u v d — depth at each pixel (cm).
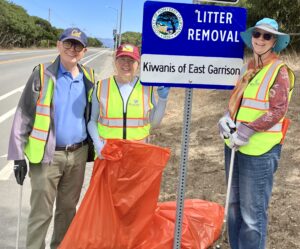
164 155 304
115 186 302
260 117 300
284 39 301
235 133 308
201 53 275
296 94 888
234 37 277
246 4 1955
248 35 299
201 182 548
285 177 536
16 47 5719
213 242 371
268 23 300
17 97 1170
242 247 325
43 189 327
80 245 300
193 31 271
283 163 582
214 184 538
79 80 334
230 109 327
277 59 310
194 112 989
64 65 327
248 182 315
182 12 268
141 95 327
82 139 339
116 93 324
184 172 284
